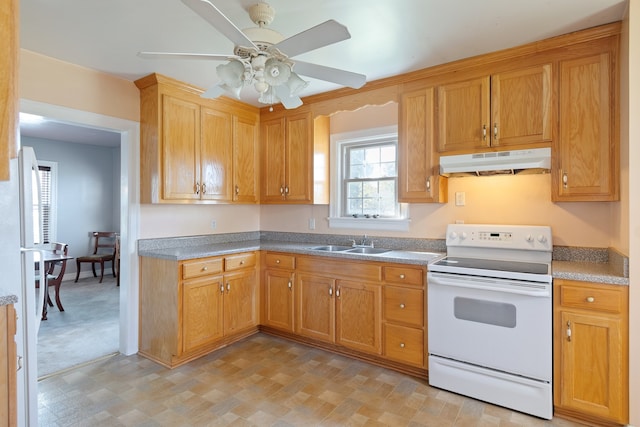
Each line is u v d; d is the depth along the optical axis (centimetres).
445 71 267
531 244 251
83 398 229
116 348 312
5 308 116
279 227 404
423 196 279
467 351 230
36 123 473
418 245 310
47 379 255
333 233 364
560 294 204
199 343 287
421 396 233
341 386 246
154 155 289
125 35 222
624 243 198
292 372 267
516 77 242
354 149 362
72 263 603
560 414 209
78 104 266
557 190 229
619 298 189
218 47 238
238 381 253
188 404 223
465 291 230
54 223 582
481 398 226
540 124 233
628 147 189
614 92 212
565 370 203
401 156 290
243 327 326
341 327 293
